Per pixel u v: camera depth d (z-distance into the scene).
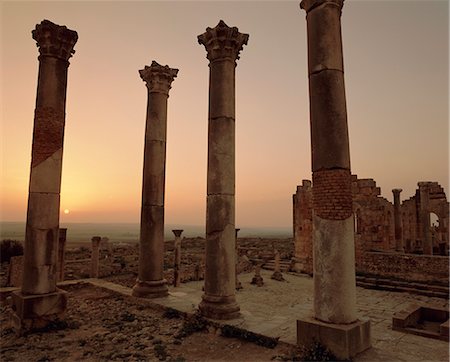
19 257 20.44
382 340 9.16
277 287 21.28
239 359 7.86
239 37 11.55
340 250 7.77
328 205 7.93
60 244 17.89
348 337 7.33
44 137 10.71
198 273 23.91
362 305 15.49
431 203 34.66
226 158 11.05
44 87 10.90
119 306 12.82
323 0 8.44
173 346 8.75
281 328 9.46
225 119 11.18
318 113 8.23
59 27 11.12
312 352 7.40
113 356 8.07
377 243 27.53
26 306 9.84
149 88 14.67
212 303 10.48
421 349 8.34
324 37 8.32
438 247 32.72
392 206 32.66
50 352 8.35
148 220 13.89
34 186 10.55
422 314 11.97
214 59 11.53
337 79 8.20
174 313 11.40
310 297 18.02
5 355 8.13
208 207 11.05
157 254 13.84
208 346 8.75
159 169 14.24
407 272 21.19
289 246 54.09
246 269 29.03
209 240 10.89
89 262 30.59
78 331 9.96
